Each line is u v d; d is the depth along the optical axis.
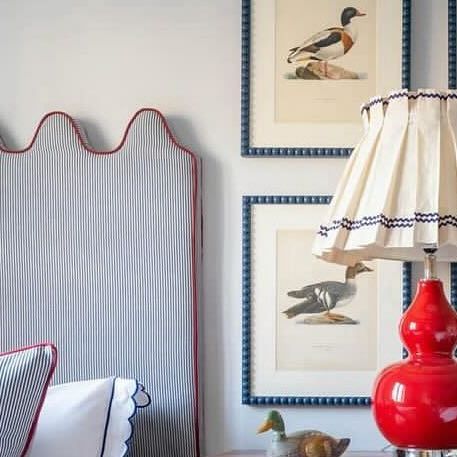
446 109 1.21
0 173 1.68
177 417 1.63
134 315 1.65
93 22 1.73
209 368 1.70
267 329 1.69
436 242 1.14
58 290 1.66
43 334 1.66
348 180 1.29
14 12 1.73
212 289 1.70
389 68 1.69
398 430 1.22
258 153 1.69
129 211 1.66
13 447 1.28
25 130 1.72
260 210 1.70
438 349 1.25
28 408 1.29
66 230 1.67
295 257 1.69
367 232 1.18
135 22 1.73
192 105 1.72
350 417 1.68
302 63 1.70
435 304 1.26
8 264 1.67
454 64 1.69
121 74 1.72
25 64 1.73
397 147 1.20
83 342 1.66
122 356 1.65
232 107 1.71
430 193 1.16
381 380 1.27
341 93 1.70
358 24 1.70
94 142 1.72
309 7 1.70
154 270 1.66
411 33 1.70
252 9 1.71
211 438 1.69
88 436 1.41
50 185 1.67
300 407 1.68
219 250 1.70
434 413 1.19
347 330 1.68
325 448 1.44
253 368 1.69
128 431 1.45
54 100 1.72
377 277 1.68
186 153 1.67
